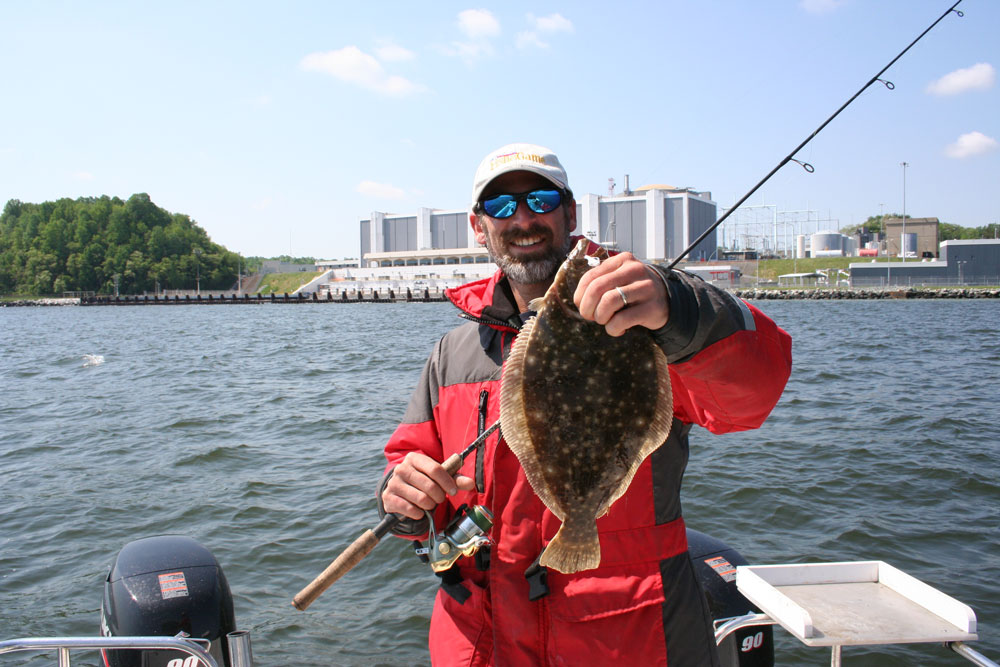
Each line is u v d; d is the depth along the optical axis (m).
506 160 2.56
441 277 119.19
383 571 7.25
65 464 11.63
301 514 8.88
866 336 33.03
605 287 1.80
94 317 81.56
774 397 2.11
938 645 5.73
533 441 2.08
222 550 7.84
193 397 18.33
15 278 147.25
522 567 2.34
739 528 8.09
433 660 2.57
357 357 27.97
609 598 2.22
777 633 6.01
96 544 8.15
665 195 115.44
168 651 3.83
